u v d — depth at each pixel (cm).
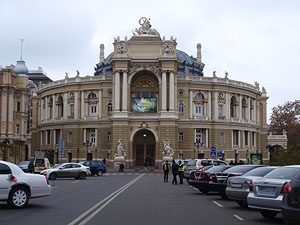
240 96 10488
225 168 3241
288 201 1538
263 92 12025
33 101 11819
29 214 2030
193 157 9525
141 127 8988
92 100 9956
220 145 9888
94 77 9931
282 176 1928
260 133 11781
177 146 9244
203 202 2702
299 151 5684
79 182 4791
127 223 1781
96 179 5531
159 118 8875
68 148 10062
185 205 2509
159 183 4741
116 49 9100
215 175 2934
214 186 2908
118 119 8900
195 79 9875
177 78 9738
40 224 1730
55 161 10306
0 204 2461
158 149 8950
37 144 11412
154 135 8969
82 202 2580
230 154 10044
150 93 9544
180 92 9731
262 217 2028
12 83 10581
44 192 2338
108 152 9525
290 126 12250
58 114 10538
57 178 5838
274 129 12900
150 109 9025
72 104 10188
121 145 8819
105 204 2480
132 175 6869
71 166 5475
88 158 9838
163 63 9025
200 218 1964
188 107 9700
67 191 3441
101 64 11738
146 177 6178
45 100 11000
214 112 9894
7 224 1730
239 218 1986
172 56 9019
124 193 3278
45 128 10838
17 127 10775
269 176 1969
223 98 10075
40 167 6044
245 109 10781
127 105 9050
